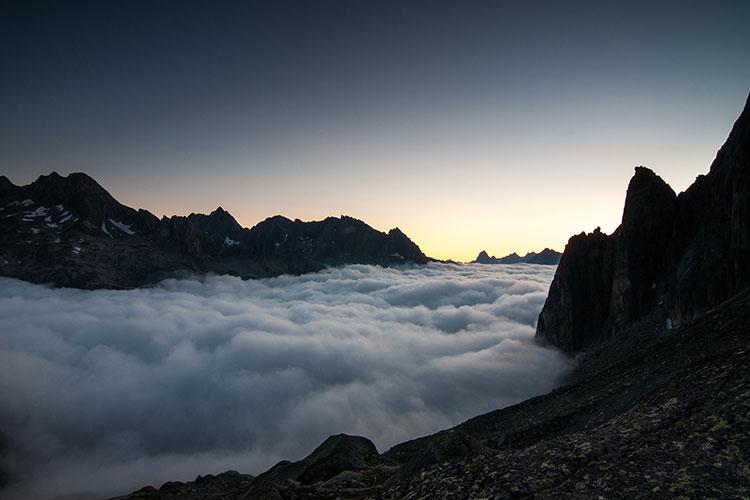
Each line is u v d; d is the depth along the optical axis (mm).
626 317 107688
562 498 12992
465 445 22656
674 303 85000
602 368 90312
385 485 24516
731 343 41000
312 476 35969
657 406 18078
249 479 44406
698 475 12211
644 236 110438
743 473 11703
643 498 11922
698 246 90750
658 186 114062
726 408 15297
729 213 84312
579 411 49438
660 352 57062
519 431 51312
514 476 15148
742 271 71625
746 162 80625
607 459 14695
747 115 83750
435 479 17875
